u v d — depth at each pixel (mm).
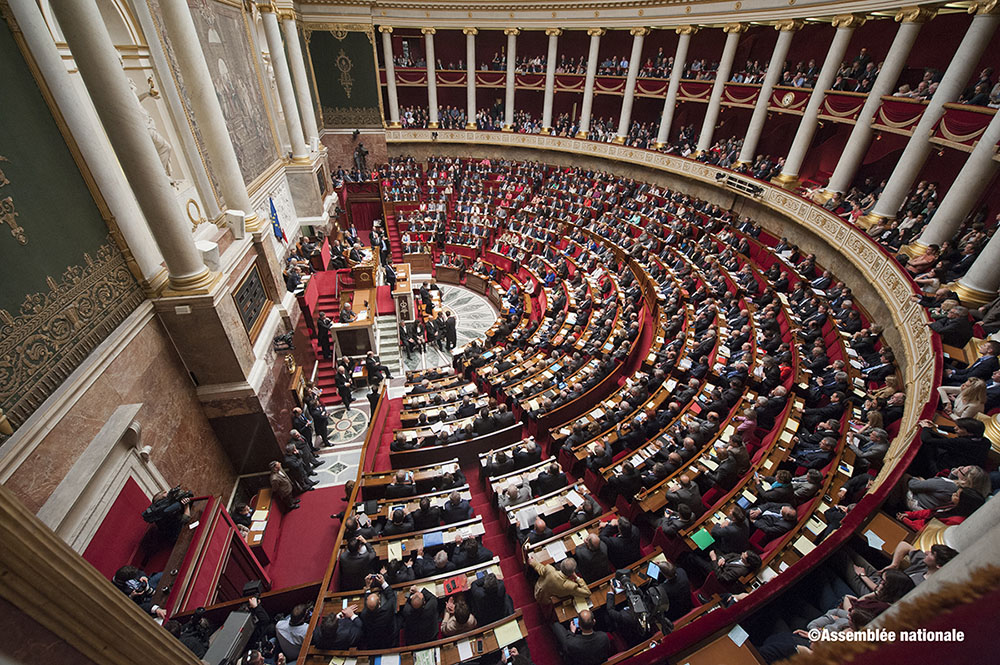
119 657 2770
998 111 10938
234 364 10086
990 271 10164
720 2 21297
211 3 13398
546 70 29812
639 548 7559
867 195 16766
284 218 19203
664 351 13383
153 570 7598
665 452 9422
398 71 29469
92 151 7625
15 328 6195
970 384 7344
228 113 14094
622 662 5289
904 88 14773
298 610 7012
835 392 9867
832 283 15125
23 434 6023
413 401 13031
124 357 8039
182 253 8875
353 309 17078
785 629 5582
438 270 25031
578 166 29812
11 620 2197
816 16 17625
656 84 25359
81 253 7473
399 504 9000
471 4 27016
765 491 7871
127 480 7570
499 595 6941
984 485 5797
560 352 14797
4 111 6285
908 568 5254
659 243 20844
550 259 22656
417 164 31391
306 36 26250
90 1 6969
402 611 7062
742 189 20500
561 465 10352
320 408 13258
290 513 10953
